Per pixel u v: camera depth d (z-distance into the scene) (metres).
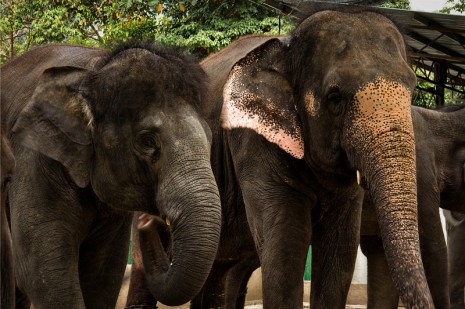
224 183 7.60
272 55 6.84
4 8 19.00
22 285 6.13
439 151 9.91
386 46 6.33
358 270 13.70
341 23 6.51
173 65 5.97
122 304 11.30
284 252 6.71
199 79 6.04
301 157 6.54
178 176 5.62
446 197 10.04
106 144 5.92
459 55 16.88
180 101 5.84
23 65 6.79
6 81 6.70
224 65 7.96
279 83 6.74
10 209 6.20
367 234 9.09
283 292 6.68
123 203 5.96
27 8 18.83
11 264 4.61
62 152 5.96
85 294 6.55
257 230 6.87
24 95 6.49
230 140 7.25
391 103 6.00
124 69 5.95
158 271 6.00
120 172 5.90
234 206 7.54
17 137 5.93
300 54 6.62
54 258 6.01
